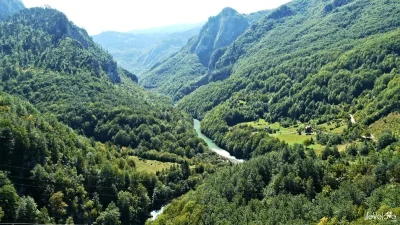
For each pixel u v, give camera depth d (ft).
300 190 504.43
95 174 630.74
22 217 483.51
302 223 390.01
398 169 454.81
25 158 565.12
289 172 528.63
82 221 549.54
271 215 427.33
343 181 485.56
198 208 502.38
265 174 568.41
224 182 569.64
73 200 558.56
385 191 417.28
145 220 615.16
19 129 571.69
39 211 504.02
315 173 520.42
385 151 552.41
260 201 499.10
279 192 508.12
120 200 602.85
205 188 581.94
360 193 427.33
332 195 444.96
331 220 384.68
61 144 644.69
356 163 529.45
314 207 427.74
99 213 571.69
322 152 632.38
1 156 545.85
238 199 502.38
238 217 452.35
